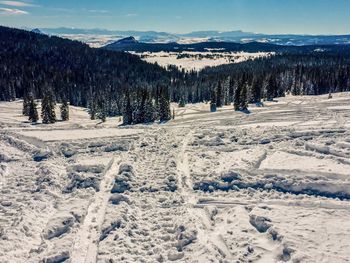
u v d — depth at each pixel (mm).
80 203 20281
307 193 20828
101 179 23672
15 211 19266
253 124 41969
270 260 14445
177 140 34531
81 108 98438
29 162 29141
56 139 34656
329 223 16859
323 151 26984
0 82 106125
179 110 75875
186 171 25422
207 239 16391
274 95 85250
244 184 22453
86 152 30969
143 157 28922
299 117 45219
